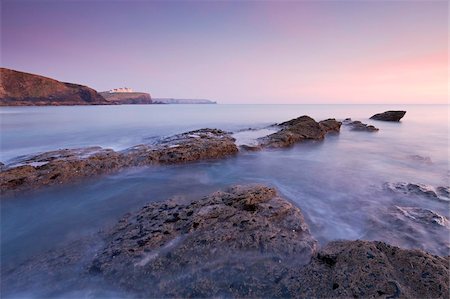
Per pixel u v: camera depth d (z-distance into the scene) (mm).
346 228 7395
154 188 10953
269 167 14477
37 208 9141
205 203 7840
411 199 9312
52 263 5863
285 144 20266
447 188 10039
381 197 9703
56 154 14383
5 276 5559
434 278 4402
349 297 4223
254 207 7586
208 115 66438
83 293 5000
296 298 4422
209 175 12930
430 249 6176
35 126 35219
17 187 10578
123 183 11531
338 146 20828
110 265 5469
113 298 4863
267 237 6172
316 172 13516
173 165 14328
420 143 22594
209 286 4887
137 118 52594
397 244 6438
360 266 4789
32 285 5230
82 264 5723
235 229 6477
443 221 7301
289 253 5695
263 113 77625
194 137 18609
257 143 19328
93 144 21672
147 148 15797
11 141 23203
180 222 6891
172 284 4977
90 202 9570
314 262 5254
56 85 125438
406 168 14219
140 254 5707
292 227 6781
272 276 5059
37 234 7438
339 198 9805
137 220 7418
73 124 38656
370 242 5473
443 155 17641
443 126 36750
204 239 6098
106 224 7754
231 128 34781
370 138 25188
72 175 11938
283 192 10562
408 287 4305
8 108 87812
